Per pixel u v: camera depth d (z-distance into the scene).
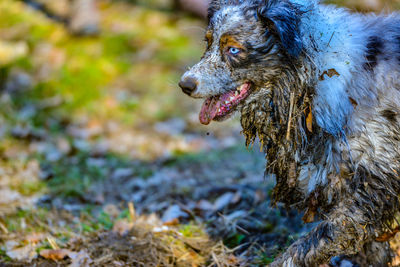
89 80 8.29
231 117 3.66
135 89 8.27
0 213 5.04
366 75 3.39
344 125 3.34
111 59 8.86
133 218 4.90
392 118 3.41
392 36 3.58
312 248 3.46
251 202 5.14
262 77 3.51
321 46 3.39
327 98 3.35
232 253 4.36
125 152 6.83
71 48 8.95
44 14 9.71
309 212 3.69
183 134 7.35
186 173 6.09
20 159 6.36
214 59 3.56
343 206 3.43
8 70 8.29
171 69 8.69
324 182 3.49
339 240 3.42
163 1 10.84
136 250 4.31
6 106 7.60
